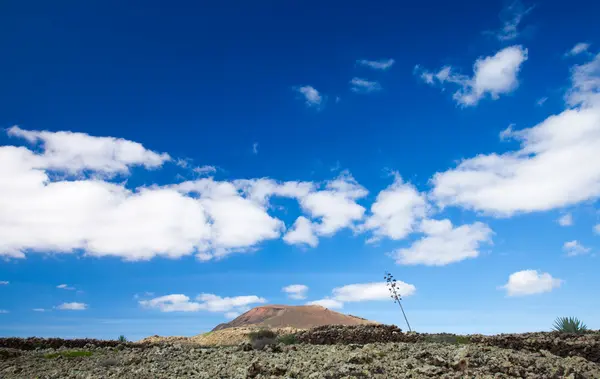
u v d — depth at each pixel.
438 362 12.01
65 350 18.28
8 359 16.03
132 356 14.93
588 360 14.93
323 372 11.05
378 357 13.04
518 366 11.80
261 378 10.73
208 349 16.69
